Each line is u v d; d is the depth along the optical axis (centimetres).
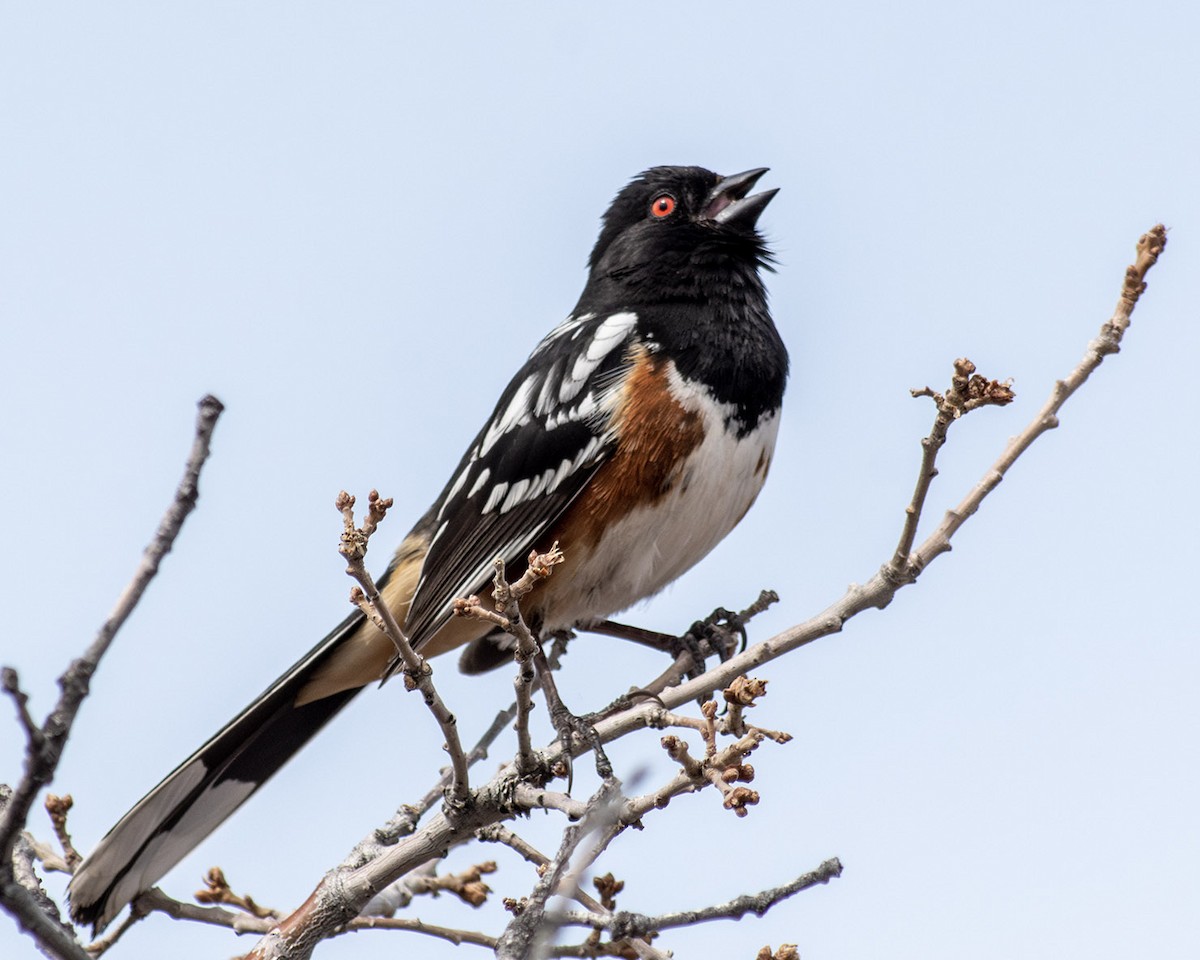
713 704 588
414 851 669
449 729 624
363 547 561
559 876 553
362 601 585
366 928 736
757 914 629
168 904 751
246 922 742
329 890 674
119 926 745
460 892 816
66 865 768
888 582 732
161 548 456
